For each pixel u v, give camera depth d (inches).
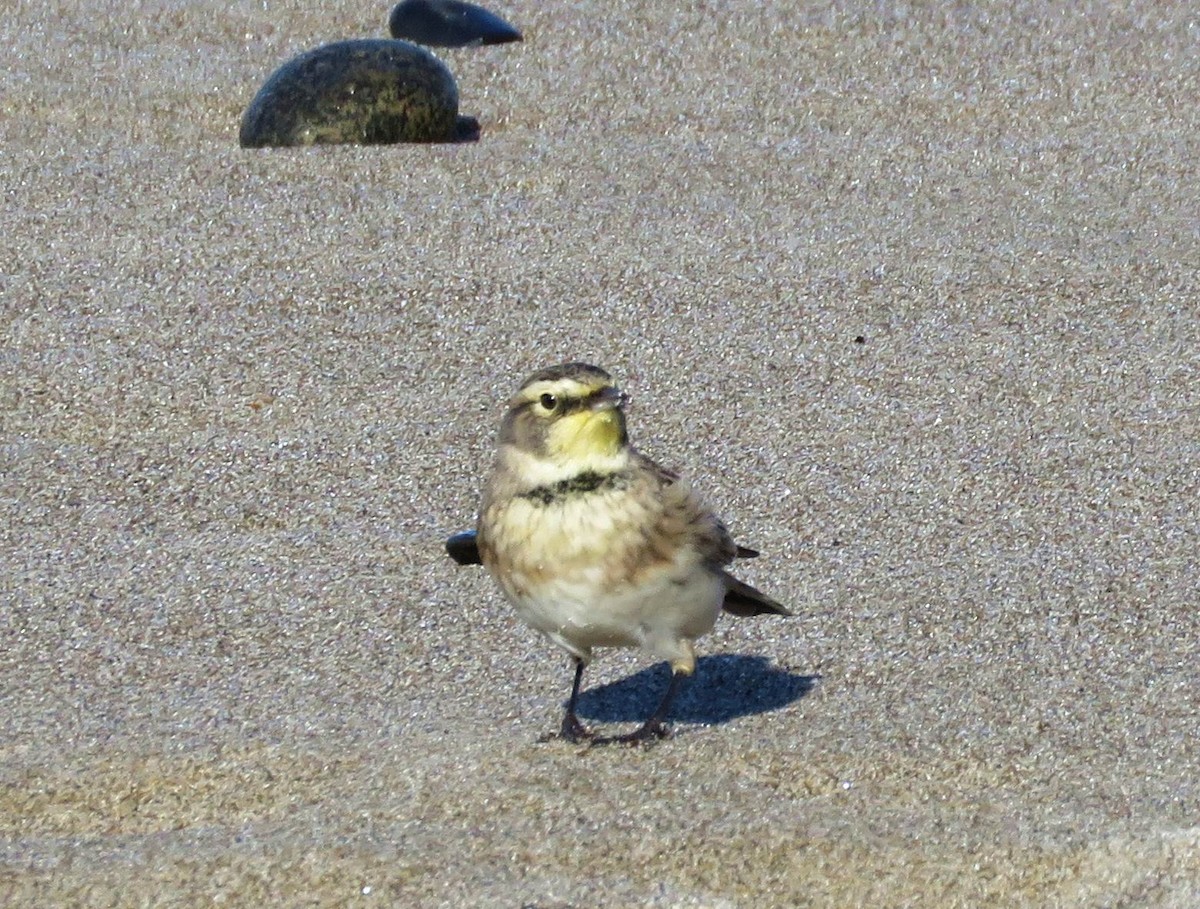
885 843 327.6
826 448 524.4
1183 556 457.7
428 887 314.5
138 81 944.3
